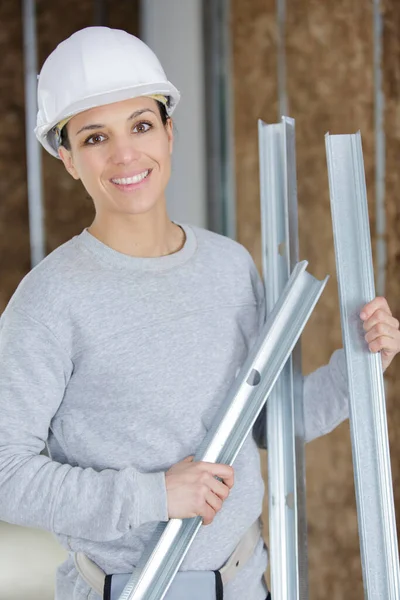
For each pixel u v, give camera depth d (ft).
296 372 4.72
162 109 4.49
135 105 4.26
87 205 11.32
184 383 4.39
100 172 4.31
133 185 4.31
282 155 4.67
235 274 4.75
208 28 9.74
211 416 4.44
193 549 4.39
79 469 4.20
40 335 4.23
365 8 8.18
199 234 4.80
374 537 4.20
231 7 9.55
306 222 8.75
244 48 9.43
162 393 4.34
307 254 8.73
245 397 4.34
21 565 10.37
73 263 4.39
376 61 8.16
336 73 8.46
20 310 4.28
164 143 4.42
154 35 10.81
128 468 4.12
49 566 10.36
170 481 4.09
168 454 4.34
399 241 8.22
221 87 9.77
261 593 4.65
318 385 4.98
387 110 8.14
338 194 4.37
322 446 8.72
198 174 10.08
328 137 4.37
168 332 4.41
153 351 4.36
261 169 4.74
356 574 8.56
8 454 4.17
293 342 4.38
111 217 4.44
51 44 11.13
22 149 11.15
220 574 4.34
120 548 4.35
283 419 4.67
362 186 4.36
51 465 4.20
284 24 8.95
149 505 4.04
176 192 10.45
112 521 4.03
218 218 9.96
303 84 8.80
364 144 8.25
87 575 4.39
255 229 9.73
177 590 4.27
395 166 8.16
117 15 11.26
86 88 4.18
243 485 4.58
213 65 9.74
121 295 4.37
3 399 4.20
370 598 4.17
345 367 4.81
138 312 4.38
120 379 4.31
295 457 4.66
